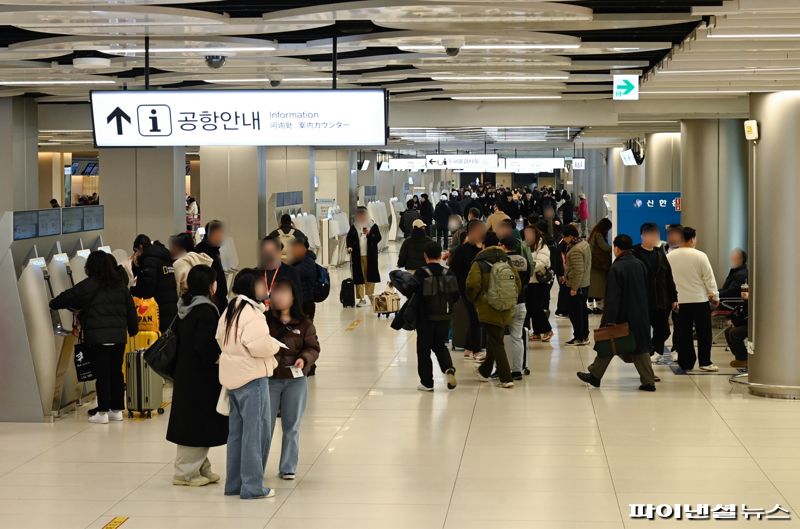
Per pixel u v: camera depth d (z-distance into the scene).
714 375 12.53
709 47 10.00
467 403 10.87
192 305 7.68
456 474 8.04
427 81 16.08
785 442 9.07
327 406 10.73
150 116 9.50
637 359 11.55
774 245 11.08
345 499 7.39
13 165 18.14
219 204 21.95
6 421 10.15
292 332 7.87
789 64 10.55
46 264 10.73
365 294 21.72
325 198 32.75
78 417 10.39
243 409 7.41
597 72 14.40
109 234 20.55
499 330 11.68
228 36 11.61
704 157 18.05
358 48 11.98
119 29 10.24
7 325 10.09
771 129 11.10
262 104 9.44
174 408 7.75
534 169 41.34
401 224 35.69
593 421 9.96
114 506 7.27
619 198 18.20
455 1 8.73
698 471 8.11
